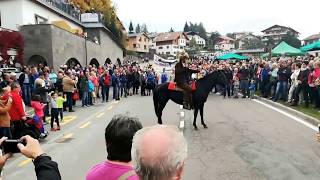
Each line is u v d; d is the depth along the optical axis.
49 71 19.30
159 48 127.44
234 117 15.06
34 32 26.00
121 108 19.03
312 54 31.05
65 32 28.83
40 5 31.34
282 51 28.61
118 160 2.76
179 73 12.31
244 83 22.28
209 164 8.55
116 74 23.64
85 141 11.37
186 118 15.11
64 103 18.19
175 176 1.83
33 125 10.77
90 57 36.81
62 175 8.12
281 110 16.72
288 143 10.36
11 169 8.81
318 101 16.14
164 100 12.60
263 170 8.00
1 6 28.19
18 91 10.44
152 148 1.82
